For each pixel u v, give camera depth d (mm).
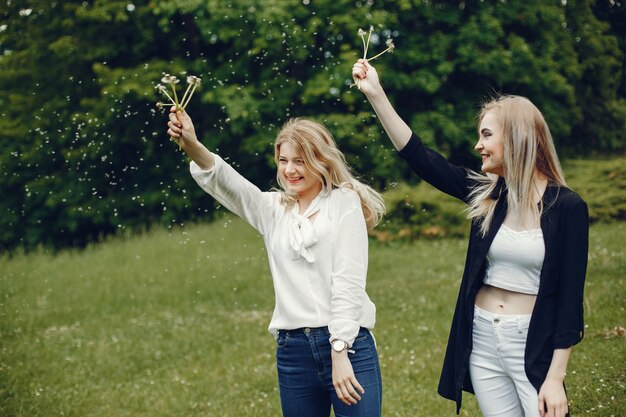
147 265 11297
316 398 2893
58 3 16469
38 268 11914
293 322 2846
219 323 8062
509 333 2727
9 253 15641
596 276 7715
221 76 14320
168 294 9703
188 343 7258
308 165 2879
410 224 12430
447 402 4887
